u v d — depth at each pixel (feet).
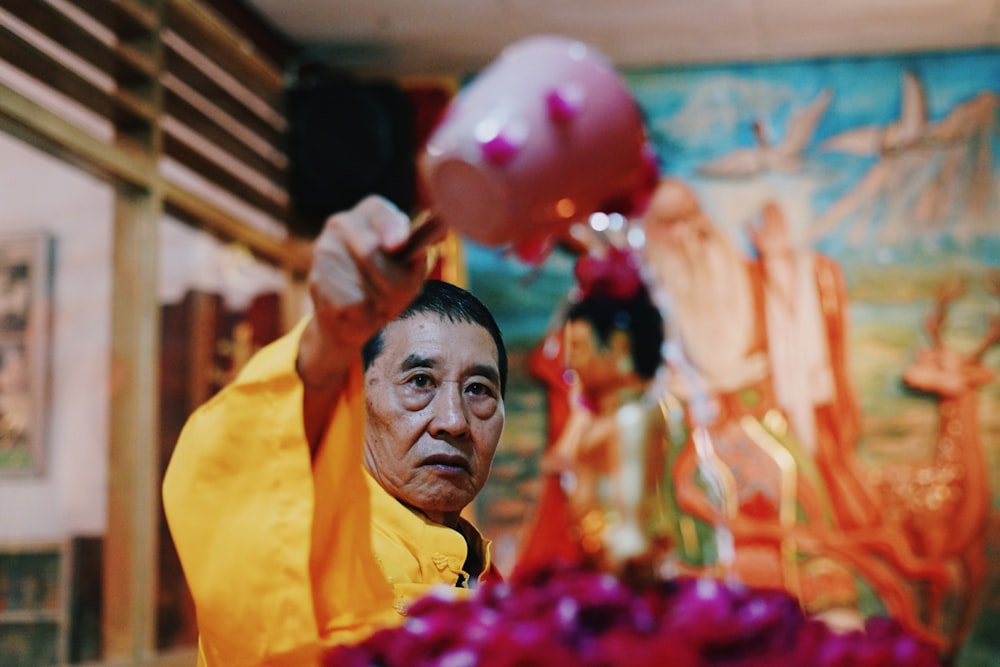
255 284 22.57
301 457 3.98
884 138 24.54
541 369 23.97
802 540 23.13
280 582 3.97
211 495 4.04
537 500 23.49
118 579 17.37
